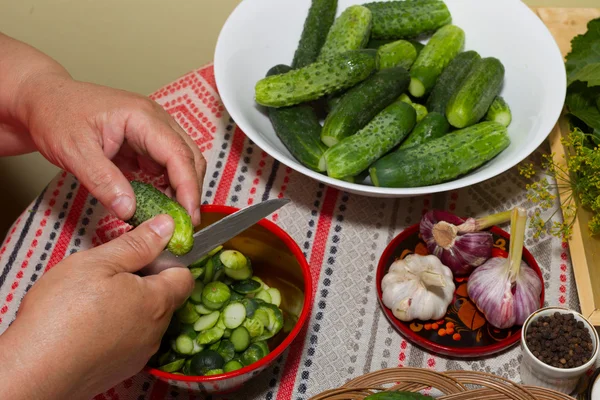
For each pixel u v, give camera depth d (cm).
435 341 64
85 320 51
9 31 106
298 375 64
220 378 57
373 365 65
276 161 76
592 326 60
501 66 72
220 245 62
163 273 56
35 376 50
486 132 69
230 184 75
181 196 60
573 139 68
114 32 107
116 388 64
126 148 66
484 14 77
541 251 70
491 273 64
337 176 68
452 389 58
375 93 70
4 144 72
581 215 67
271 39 78
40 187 118
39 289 52
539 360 59
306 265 62
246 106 73
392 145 69
